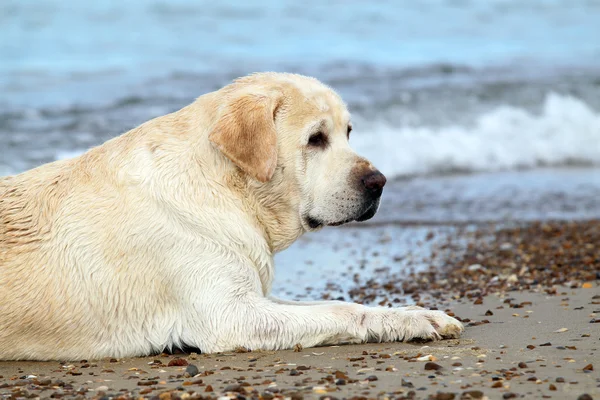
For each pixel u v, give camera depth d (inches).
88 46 1298.0
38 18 1430.9
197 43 1355.8
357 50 1374.3
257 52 1312.7
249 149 346.9
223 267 349.7
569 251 584.1
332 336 347.9
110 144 377.1
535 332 357.1
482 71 1246.3
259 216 367.9
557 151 1010.1
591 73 1257.4
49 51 1256.2
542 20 1710.1
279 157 361.4
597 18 1734.7
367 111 993.5
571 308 408.2
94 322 351.9
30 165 770.2
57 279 350.9
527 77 1202.6
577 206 780.0
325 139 370.3
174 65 1194.0
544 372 285.1
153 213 352.5
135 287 351.9
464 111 1032.2
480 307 425.4
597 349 319.3
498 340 343.9
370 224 725.9
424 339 350.0
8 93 999.6
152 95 1011.9
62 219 356.5
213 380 296.2
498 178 916.6
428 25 1601.9
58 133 856.3
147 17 1492.4
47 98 983.6
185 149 363.6
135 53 1270.9
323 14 1590.8
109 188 359.6
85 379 310.3
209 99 375.6
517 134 1010.7
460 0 1772.9
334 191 363.6
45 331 351.3
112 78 1099.9
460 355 317.1
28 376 320.8
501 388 266.4
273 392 272.1
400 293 482.0
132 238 351.3
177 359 329.7
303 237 686.5
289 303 392.8
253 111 349.1
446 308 428.5
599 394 256.2
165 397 269.1
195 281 348.2
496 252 597.3
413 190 856.3
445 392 263.4
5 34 1332.4
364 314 351.6
